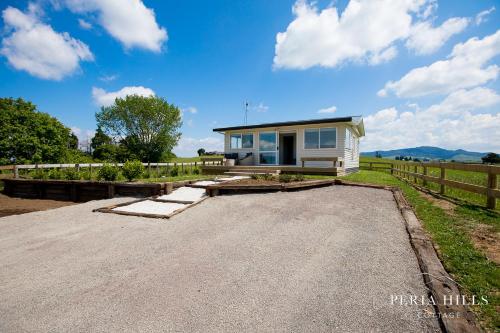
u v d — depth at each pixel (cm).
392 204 589
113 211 617
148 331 211
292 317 223
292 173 1302
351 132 1576
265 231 448
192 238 431
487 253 312
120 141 3275
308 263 325
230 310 235
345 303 240
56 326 221
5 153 2125
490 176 516
